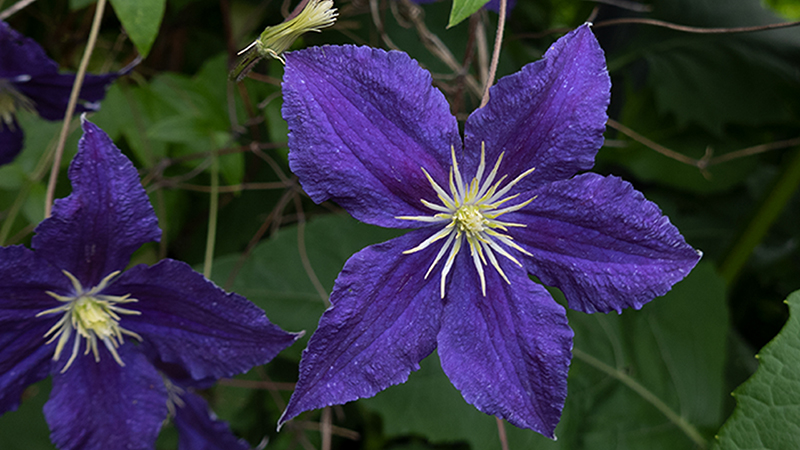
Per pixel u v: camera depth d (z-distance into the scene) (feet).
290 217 1.68
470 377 1.19
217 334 1.27
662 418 1.61
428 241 1.19
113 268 1.25
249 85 1.62
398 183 1.18
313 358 1.13
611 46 2.01
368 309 1.16
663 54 1.94
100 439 1.29
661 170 1.93
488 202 1.21
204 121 1.59
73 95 1.29
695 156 1.94
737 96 1.90
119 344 1.30
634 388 1.62
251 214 1.73
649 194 1.98
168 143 1.62
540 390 1.18
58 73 1.34
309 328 1.54
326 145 1.14
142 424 1.30
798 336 1.20
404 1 1.57
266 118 1.59
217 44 1.73
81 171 1.20
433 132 1.18
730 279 1.86
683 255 1.15
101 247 1.23
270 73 1.61
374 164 1.16
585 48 1.17
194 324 1.27
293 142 1.13
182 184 1.63
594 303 1.18
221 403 1.69
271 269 1.56
